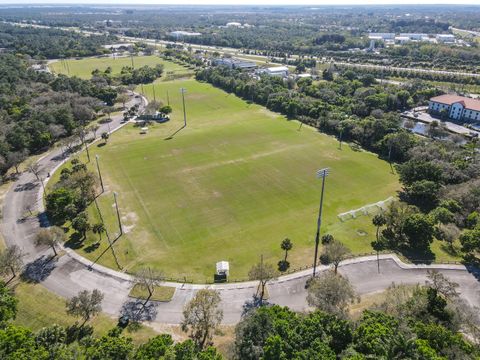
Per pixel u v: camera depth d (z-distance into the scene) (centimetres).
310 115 18375
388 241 9256
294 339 5156
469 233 8575
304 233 9562
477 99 19375
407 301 6581
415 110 19875
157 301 7394
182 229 9725
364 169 13188
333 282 6738
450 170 11681
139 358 5084
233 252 8862
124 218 10175
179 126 17562
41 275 8038
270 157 14062
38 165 13212
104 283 7844
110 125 17625
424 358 4772
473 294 7488
